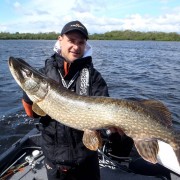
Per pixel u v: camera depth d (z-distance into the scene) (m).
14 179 1.50
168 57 11.54
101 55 11.80
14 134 2.59
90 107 1.05
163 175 1.52
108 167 1.59
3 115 3.03
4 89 4.37
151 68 7.48
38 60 9.16
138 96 3.89
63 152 1.14
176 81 5.22
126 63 8.73
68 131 1.13
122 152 1.54
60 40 1.19
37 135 1.77
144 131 1.01
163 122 1.02
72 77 1.17
